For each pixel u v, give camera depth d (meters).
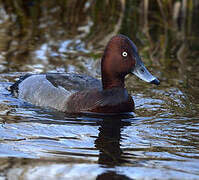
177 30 19.20
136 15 20.22
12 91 13.59
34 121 11.29
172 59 16.34
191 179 8.27
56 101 12.41
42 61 15.62
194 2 20.22
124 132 10.73
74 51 16.64
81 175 8.32
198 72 15.26
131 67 12.12
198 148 9.91
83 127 10.99
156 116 11.95
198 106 12.69
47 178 8.18
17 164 8.78
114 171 8.55
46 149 9.57
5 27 18.36
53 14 20.14
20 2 20.72
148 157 9.29
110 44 12.20
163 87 14.01
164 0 20.05
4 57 15.69
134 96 13.31
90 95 12.12
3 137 10.17
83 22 19.50
